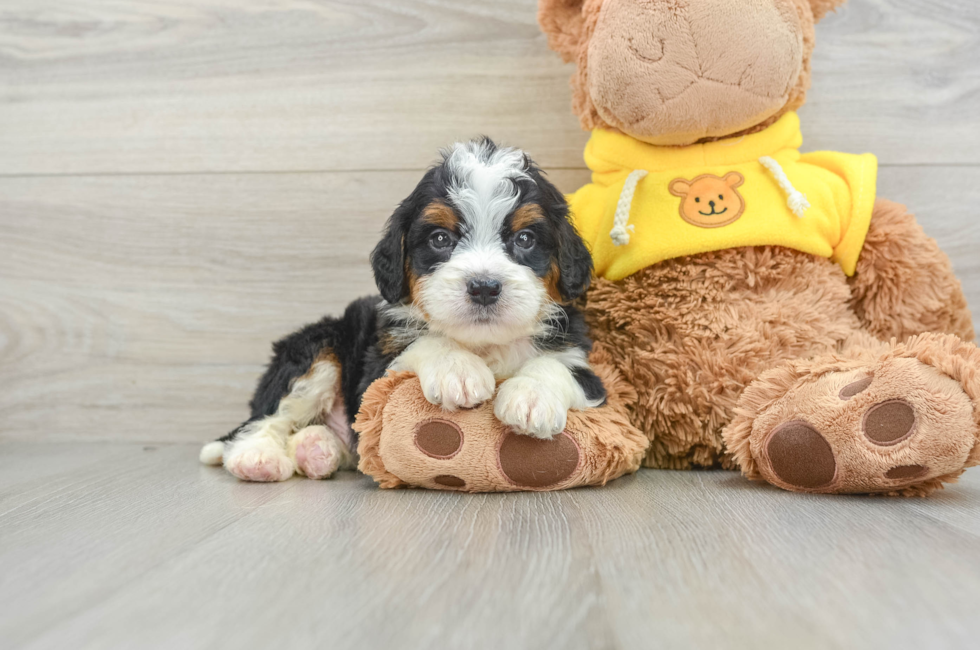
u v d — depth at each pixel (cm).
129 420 78
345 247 77
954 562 41
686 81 59
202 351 78
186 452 74
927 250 62
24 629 37
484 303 54
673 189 62
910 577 39
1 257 78
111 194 78
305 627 36
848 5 72
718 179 62
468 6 75
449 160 59
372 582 40
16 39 78
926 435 49
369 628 36
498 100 75
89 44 77
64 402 78
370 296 70
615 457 55
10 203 78
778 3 58
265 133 77
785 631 34
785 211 61
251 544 45
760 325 60
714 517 48
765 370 58
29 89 78
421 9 75
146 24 77
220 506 53
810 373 54
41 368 78
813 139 73
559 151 75
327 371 65
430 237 57
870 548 43
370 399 56
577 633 35
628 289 62
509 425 53
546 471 54
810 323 60
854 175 62
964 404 49
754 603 37
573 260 59
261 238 77
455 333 55
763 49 58
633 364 62
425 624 36
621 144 64
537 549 43
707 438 61
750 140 63
